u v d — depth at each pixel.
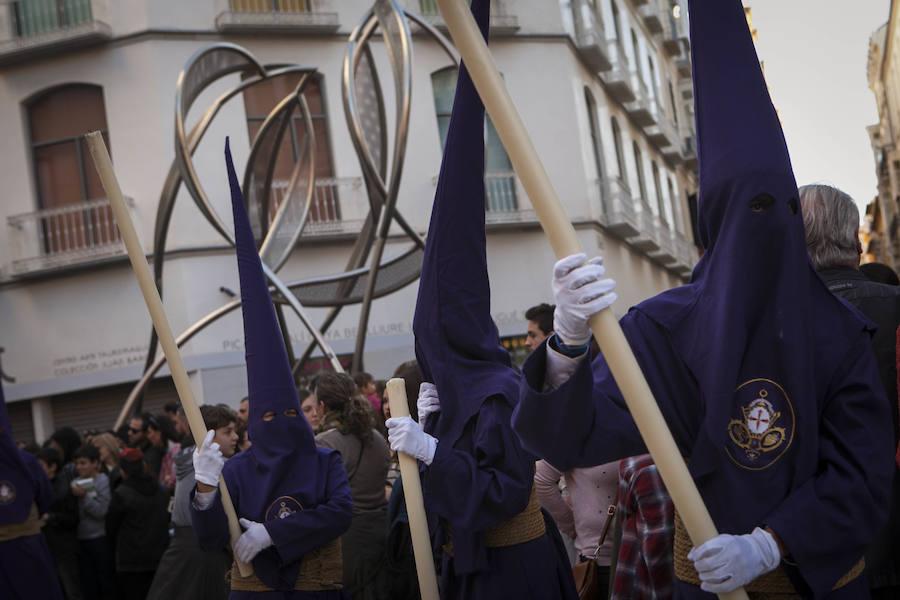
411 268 13.08
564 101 19.67
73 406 17.55
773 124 1.99
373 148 13.30
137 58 17.34
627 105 24.39
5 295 17.64
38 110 17.91
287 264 17.47
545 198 1.69
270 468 4.02
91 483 8.03
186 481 5.99
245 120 17.61
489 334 3.28
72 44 17.34
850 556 1.92
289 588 3.91
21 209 17.80
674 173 30.39
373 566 5.11
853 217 2.91
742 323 1.95
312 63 18.14
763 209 1.95
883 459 1.97
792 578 1.92
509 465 3.03
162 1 17.42
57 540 7.97
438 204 3.22
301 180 16.30
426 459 3.04
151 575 7.36
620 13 24.95
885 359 2.88
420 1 18.78
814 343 2.02
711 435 1.95
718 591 1.75
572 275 1.69
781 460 1.94
